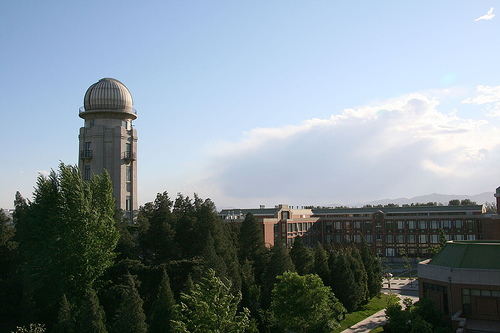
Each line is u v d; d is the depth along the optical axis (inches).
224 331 1365.7
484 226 4315.9
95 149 3041.3
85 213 1909.4
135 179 3213.6
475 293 1797.5
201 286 1379.2
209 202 2588.6
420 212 4734.3
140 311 1481.3
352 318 2305.6
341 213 5216.5
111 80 3169.3
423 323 1622.8
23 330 1592.0
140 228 2261.3
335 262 2463.1
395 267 4350.4
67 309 1604.3
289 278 1717.5
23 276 1995.6
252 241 2849.4
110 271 2004.2
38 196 2069.4
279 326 1857.8
